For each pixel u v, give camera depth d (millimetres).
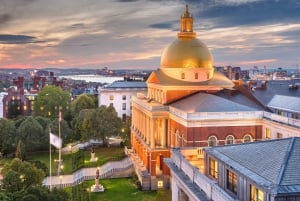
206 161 36344
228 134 64938
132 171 78062
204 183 31156
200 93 79125
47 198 42094
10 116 156625
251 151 31312
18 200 41219
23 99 159125
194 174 34156
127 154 92000
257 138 65938
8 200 40375
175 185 39500
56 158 92438
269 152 29078
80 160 87625
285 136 58969
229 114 64688
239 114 65000
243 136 65500
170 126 73812
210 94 76875
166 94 79688
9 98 156875
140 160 81062
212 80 84188
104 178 76375
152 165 70625
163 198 62875
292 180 24234
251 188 26719
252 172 27297
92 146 104125
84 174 76562
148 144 74438
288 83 106438
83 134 100938
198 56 83750
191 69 82625
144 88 139625
